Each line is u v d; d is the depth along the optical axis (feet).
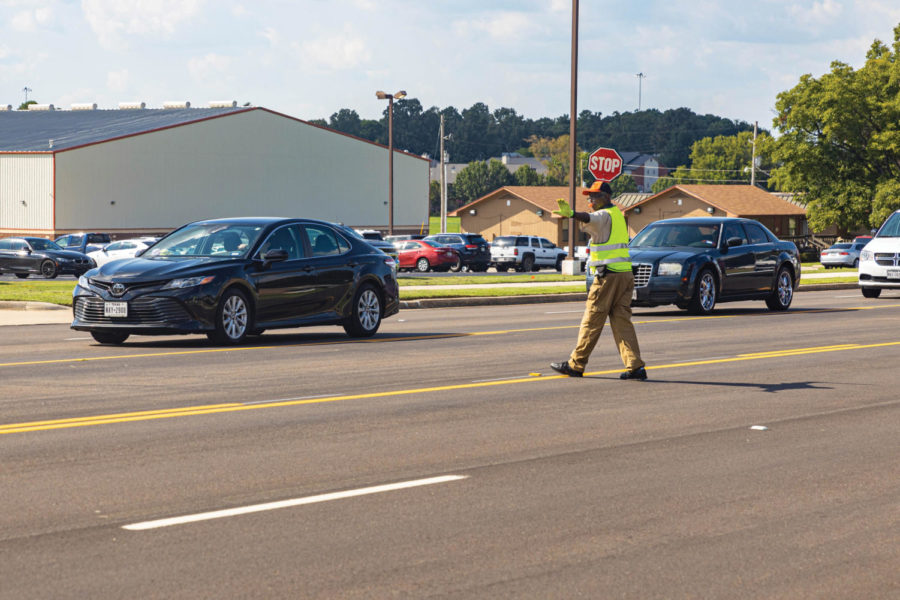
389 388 45.24
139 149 293.02
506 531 24.38
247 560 22.09
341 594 20.12
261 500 26.86
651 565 22.07
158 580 20.81
